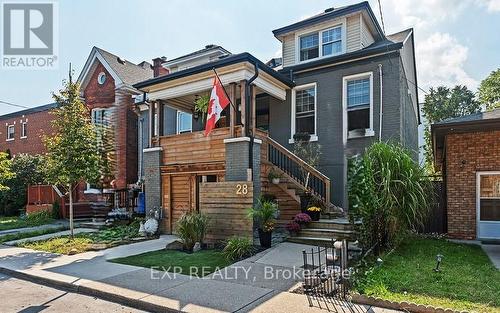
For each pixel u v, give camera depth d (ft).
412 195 23.47
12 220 52.47
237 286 17.98
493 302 14.66
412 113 52.11
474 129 30.53
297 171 37.35
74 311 15.72
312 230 28.76
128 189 50.78
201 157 35.01
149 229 35.29
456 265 20.75
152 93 39.47
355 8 39.78
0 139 85.46
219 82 31.86
